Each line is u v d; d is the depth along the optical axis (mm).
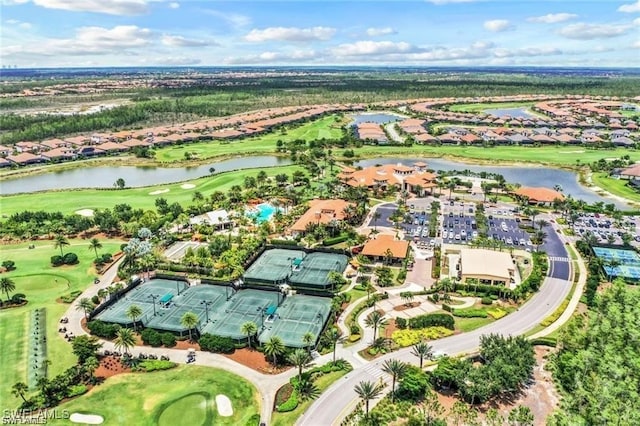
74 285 151875
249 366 111938
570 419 88688
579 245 177000
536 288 147125
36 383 104688
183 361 114000
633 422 89438
